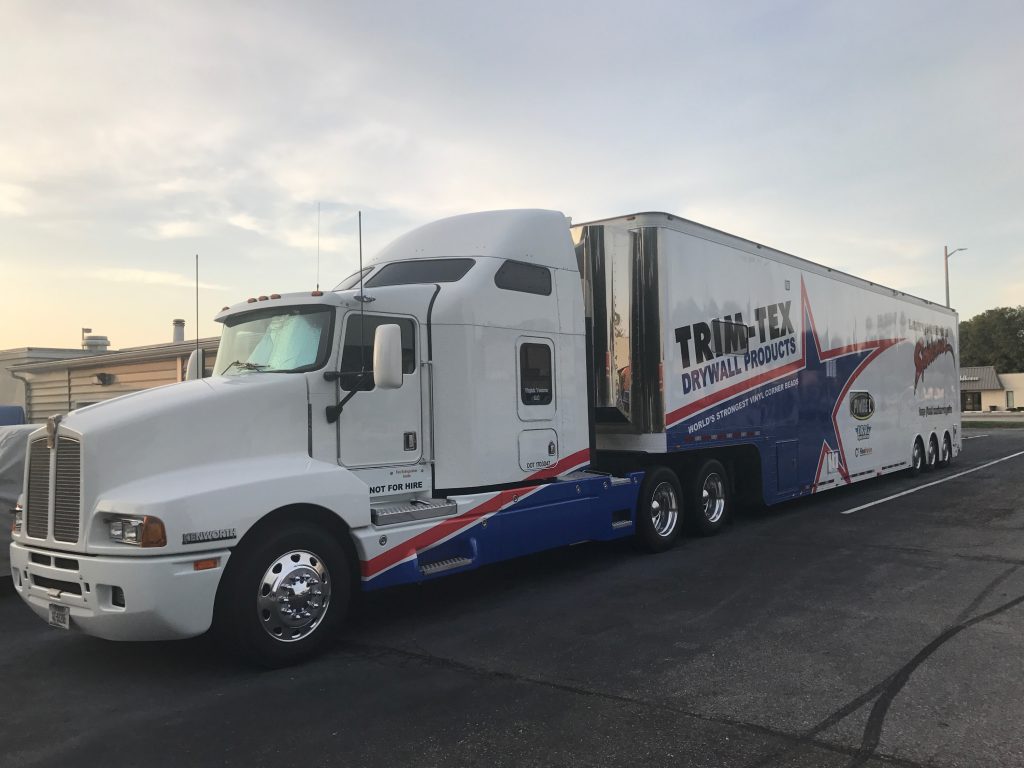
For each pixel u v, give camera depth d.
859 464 12.95
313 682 4.73
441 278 6.77
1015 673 4.60
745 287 9.87
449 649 5.34
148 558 4.53
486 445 6.61
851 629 5.54
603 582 7.26
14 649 5.57
